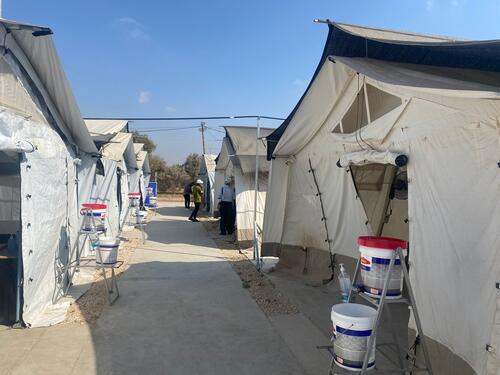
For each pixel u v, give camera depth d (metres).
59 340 4.54
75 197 7.07
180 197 34.47
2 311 4.98
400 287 3.27
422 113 4.09
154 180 36.22
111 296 6.24
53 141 5.84
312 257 7.77
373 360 3.01
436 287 3.64
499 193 2.98
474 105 3.29
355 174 6.34
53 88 5.46
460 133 3.47
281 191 8.52
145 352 4.29
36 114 5.34
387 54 5.00
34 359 4.05
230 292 6.64
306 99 6.42
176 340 4.63
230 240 12.44
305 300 6.25
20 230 4.90
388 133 4.75
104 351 4.29
